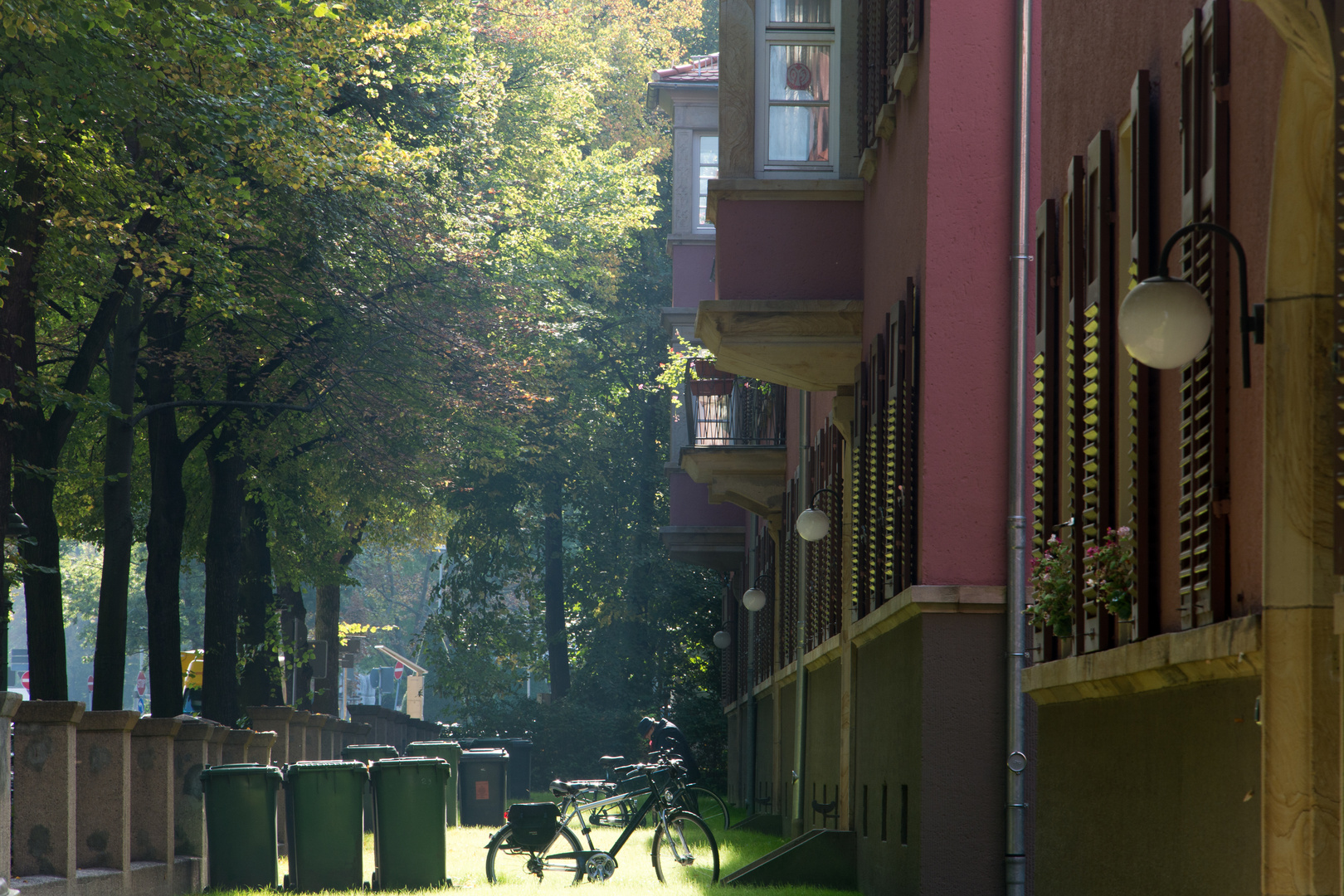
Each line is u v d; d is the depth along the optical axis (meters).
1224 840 10.73
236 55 36.31
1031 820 21.30
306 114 39.97
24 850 22.83
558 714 102.06
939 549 22.19
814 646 37.94
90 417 51.44
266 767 29.67
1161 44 13.20
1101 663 13.70
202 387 58.22
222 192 40.75
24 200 36.47
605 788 33.91
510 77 77.06
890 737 24.62
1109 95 15.00
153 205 40.84
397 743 78.94
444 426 67.06
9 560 39.28
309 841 29.78
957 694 21.84
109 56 33.41
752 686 57.78
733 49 28.89
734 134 28.64
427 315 61.72
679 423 67.31
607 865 30.52
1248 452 10.55
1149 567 12.87
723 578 86.81
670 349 57.47
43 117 34.03
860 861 27.77
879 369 25.97
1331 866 9.30
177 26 34.06
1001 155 22.62
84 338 52.50
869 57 27.53
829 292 28.33
